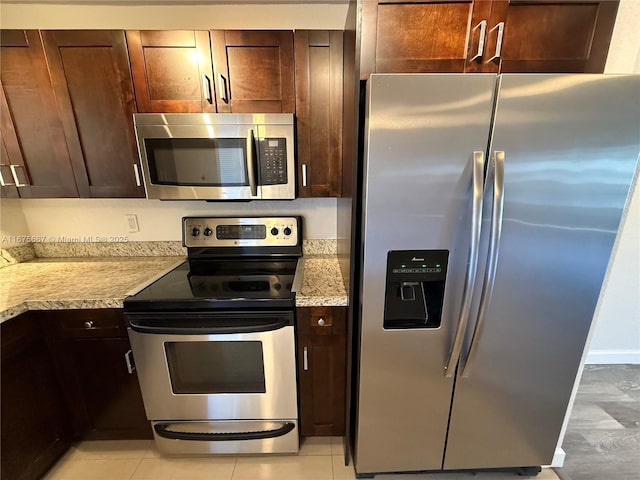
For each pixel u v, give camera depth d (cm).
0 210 166
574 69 117
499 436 135
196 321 129
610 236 108
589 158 101
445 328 117
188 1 154
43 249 184
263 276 156
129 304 129
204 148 140
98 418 148
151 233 186
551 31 113
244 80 135
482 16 111
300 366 139
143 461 150
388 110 96
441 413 131
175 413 143
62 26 157
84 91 135
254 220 177
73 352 137
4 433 120
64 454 152
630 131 99
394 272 111
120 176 146
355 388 138
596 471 147
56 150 142
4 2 151
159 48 131
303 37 131
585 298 115
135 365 136
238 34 130
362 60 116
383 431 133
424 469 142
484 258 108
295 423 145
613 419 177
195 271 164
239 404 141
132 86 135
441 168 101
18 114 137
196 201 183
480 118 97
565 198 104
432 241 107
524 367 124
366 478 143
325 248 189
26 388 128
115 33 129
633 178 103
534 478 143
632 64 116
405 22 112
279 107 139
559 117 97
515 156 100
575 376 126
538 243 108
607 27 113
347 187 126
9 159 141
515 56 115
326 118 141
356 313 125
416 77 94
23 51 130
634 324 220
